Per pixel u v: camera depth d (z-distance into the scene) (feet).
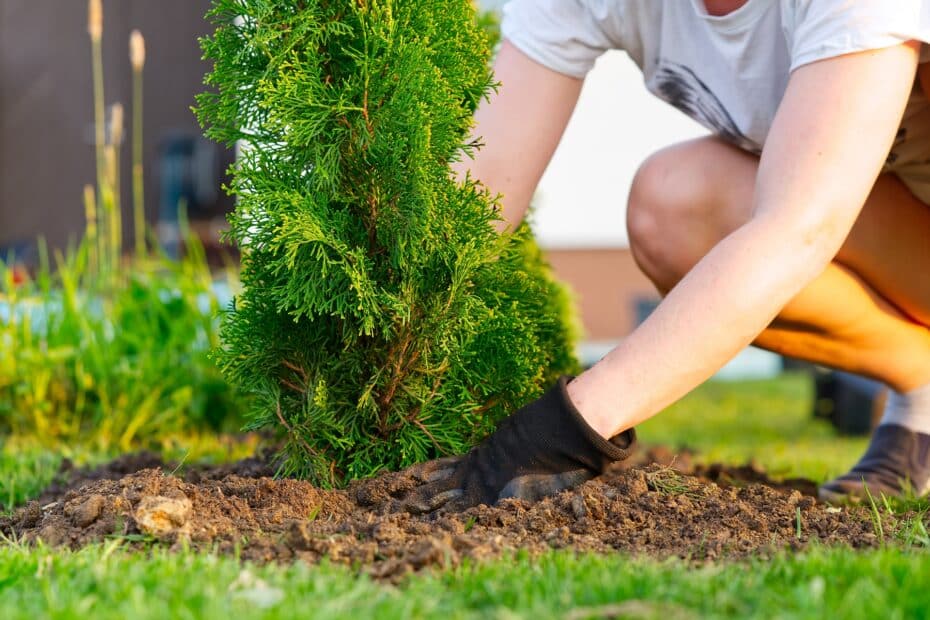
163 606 4.25
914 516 6.88
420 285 6.46
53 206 37.19
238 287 13.60
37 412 12.44
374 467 6.89
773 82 6.99
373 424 6.89
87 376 12.54
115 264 13.84
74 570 4.99
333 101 6.14
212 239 31.60
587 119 31.73
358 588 4.59
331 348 6.81
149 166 35.47
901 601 4.33
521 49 7.54
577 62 7.54
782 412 23.04
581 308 33.32
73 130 36.73
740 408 23.94
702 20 7.02
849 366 8.62
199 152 34.24
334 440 6.70
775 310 5.87
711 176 8.11
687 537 5.96
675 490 6.74
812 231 5.79
